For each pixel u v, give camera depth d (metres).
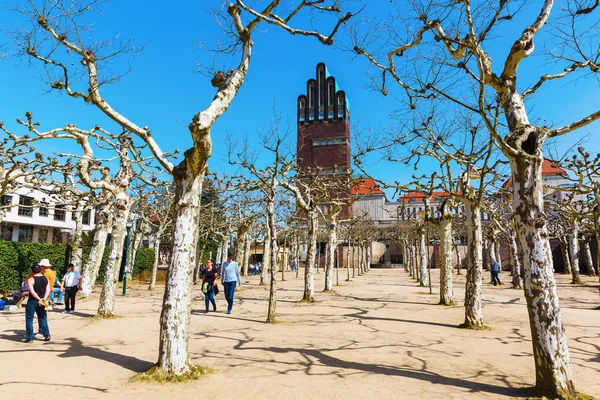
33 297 8.27
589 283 28.39
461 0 6.32
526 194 5.21
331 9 7.12
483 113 5.40
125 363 6.44
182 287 5.78
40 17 7.00
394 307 14.15
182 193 5.90
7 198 41.97
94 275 16.88
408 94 7.59
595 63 6.60
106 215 17.20
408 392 5.15
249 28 6.82
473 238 10.28
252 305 14.90
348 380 5.63
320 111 62.94
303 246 63.41
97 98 7.38
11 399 4.78
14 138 11.19
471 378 5.79
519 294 20.20
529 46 5.63
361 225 39.22
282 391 5.14
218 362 6.55
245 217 26.98
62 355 7.00
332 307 14.16
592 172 15.34
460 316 12.05
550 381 4.87
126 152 12.20
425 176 15.48
